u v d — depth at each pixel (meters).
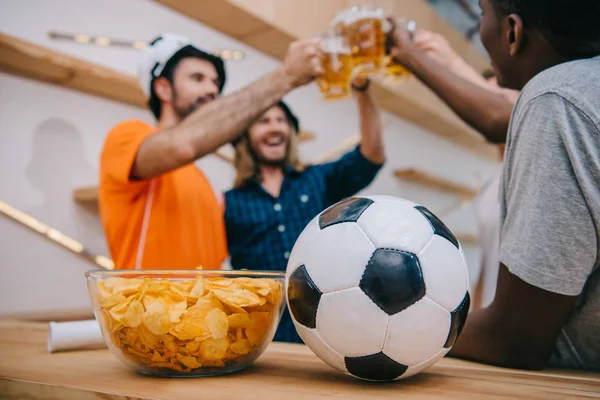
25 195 1.70
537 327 0.64
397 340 0.51
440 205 4.26
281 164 1.84
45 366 0.67
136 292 0.57
